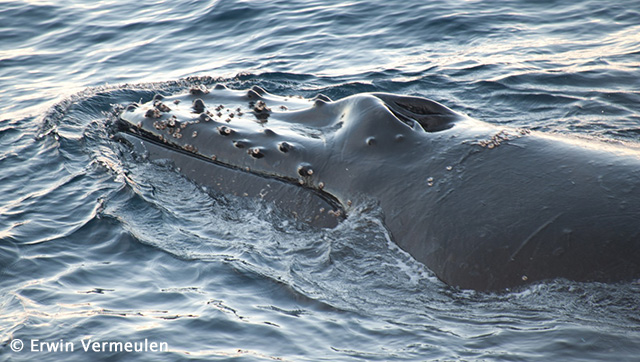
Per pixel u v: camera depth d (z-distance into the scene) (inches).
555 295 606.2
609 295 588.1
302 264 734.5
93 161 1007.6
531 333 593.9
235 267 749.9
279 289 710.5
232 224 799.7
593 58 1569.9
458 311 635.5
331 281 705.6
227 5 2159.2
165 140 878.4
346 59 1674.5
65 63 1781.5
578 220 618.8
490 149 710.5
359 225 715.4
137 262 770.2
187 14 2143.2
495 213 649.0
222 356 597.0
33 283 723.4
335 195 740.0
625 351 552.1
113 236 822.5
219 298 695.7
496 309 623.2
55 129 1156.5
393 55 1686.8
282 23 1984.5
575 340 575.2
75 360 588.1
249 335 629.9
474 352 584.1
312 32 1895.9
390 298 669.3
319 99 833.5
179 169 856.9
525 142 714.2
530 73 1471.5
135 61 1776.6
